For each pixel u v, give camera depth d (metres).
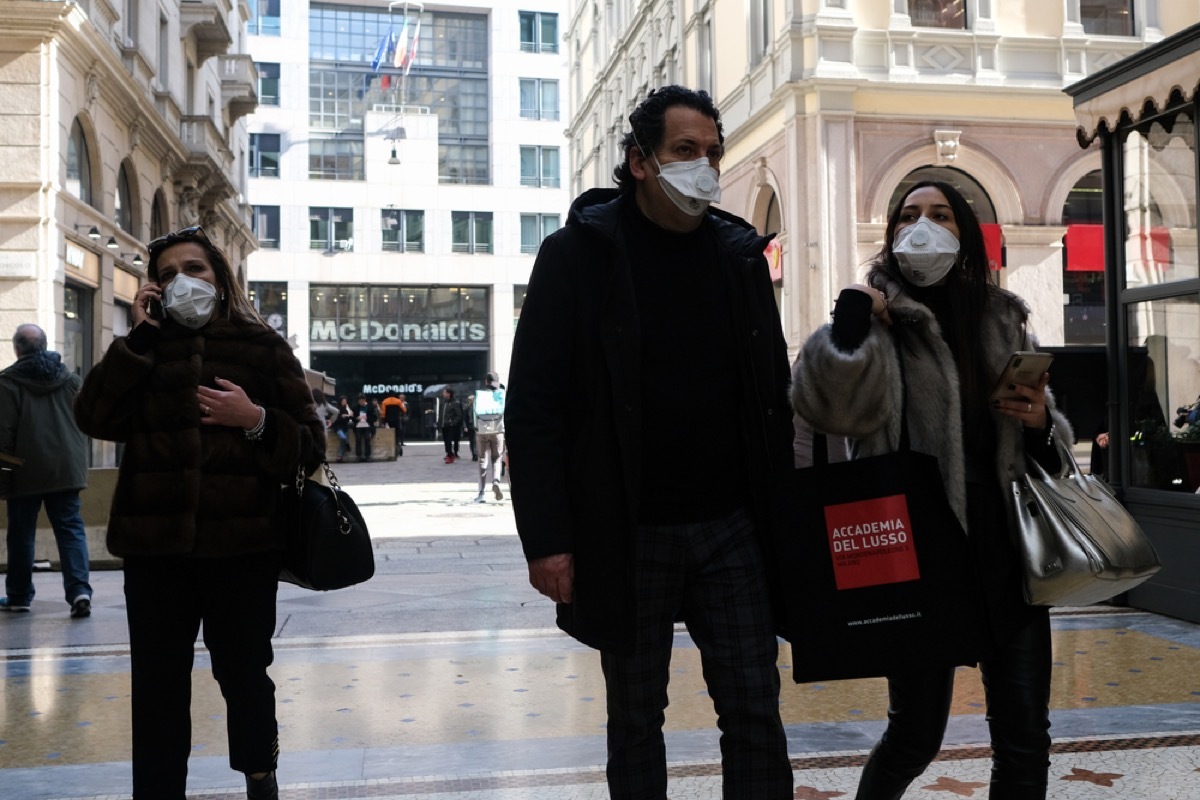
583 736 4.40
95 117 18.42
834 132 19.78
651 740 2.67
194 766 4.05
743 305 2.67
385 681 5.38
